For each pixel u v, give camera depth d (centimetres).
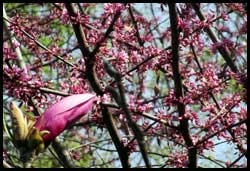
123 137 529
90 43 508
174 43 461
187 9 537
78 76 502
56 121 289
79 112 298
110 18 517
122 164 490
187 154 511
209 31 659
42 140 283
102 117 498
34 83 448
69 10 489
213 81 520
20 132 281
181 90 480
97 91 482
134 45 559
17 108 283
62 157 407
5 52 462
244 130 550
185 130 479
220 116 518
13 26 503
